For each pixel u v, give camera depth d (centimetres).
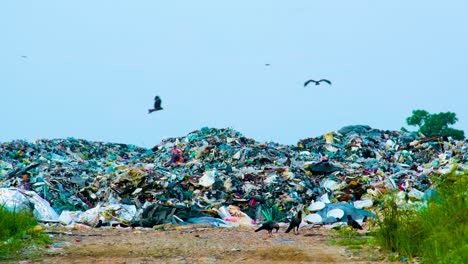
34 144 15738
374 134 16888
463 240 4375
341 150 15338
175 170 12356
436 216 4953
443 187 5284
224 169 12012
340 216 8138
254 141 15688
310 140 16262
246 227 8219
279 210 9625
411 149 15262
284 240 6278
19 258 4988
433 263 4416
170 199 10006
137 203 9731
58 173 11581
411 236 4956
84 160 15375
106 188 10525
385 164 13438
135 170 10688
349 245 5594
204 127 16612
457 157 12812
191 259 5044
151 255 5247
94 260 4962
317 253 5194
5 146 14875
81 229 7731
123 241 6084
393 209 5334
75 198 10175
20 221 5922
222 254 5294
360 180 11131
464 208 4809
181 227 8031
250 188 10431
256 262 4897
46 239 5769
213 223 8469
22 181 10462
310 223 8125
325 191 10744
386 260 4825
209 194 10188
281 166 12800
